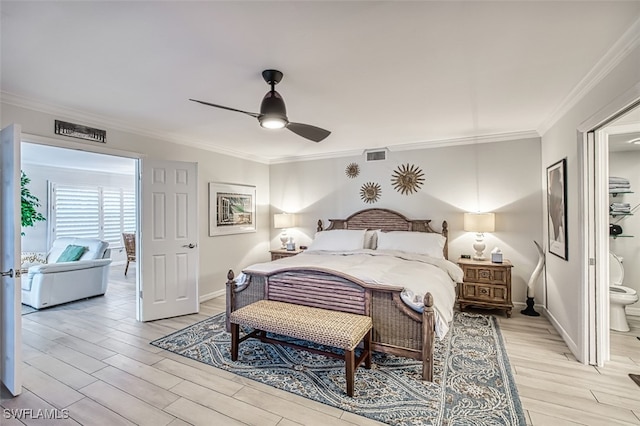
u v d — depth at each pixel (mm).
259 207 5676
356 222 4996
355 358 2490
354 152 5102
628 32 1770
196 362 2654
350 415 1949
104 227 7469
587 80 2383
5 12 1554
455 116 3354
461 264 3990
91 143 3281
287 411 1993
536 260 3980
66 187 6797
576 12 1597
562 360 2646
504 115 3320
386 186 4871
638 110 2252
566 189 2963
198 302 4055
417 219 4637
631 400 2070
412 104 2977
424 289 2551
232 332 2680
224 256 4961
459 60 2113
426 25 1706
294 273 2871
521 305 4051
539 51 1995
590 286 2566
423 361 2340
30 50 1953
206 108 3059
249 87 2551
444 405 2033
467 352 2805
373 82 2469
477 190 4293
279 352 2840
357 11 1573
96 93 2670
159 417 1940
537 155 3965
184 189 3988
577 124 2686
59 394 2189
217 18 1628
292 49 1958
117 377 2414
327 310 2658
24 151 4965
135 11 1563
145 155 3826
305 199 5559
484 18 1645
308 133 2676
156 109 3084
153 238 3752
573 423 1852
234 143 4609
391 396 2141
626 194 3756
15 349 2164
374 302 2537
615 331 3311
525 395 2135
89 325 3572
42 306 4164
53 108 2949
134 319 3783
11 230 2176
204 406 2049
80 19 1630
